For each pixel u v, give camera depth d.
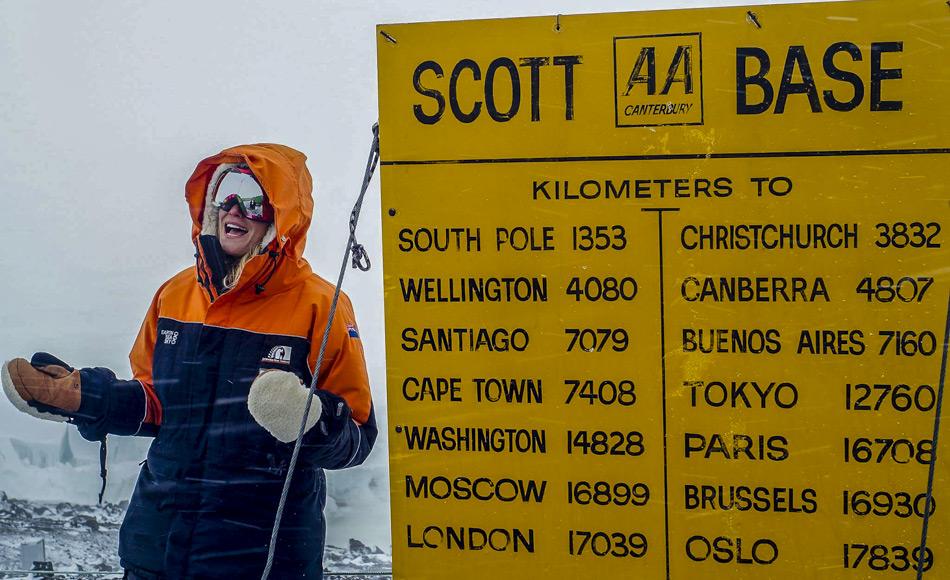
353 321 2.59
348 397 2.60
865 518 1.82
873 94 1.78
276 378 2.58
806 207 1.81
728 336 1.84
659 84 1.83
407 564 1.95
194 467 2.63
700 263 1.84
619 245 1.86
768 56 1.80
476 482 1.92
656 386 1.86
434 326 1.91
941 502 1.80
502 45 1.86
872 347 1.80
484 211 1.88
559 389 1.89
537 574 1.92
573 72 1.85
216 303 2.61
